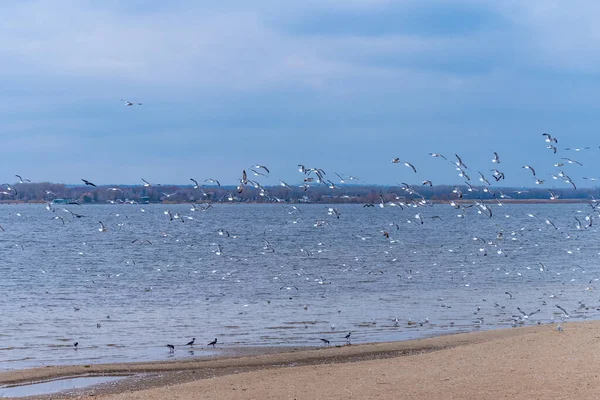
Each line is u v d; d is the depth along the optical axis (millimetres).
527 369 26922
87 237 121562
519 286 59469
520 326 41531
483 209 49844
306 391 25594
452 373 27141
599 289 57625
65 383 30172
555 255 86938
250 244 104875
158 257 85500
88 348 36594
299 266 74250
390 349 35531
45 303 51125
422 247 97750
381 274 67062
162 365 32969
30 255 88438
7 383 30078
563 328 37219
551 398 22750
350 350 35406
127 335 39750
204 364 33125
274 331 40688
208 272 69375
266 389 26203
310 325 42438
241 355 35062
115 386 29531
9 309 48406
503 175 41938
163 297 53750
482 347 32562
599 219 167250
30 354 35375
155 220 179500
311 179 42656
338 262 78062
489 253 88438
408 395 24172
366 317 45062
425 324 42719
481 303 50438
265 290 57156
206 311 47375
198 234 127188
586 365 26969
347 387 25844
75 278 65375
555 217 180625
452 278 64250
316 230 138500
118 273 68750
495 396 23375
